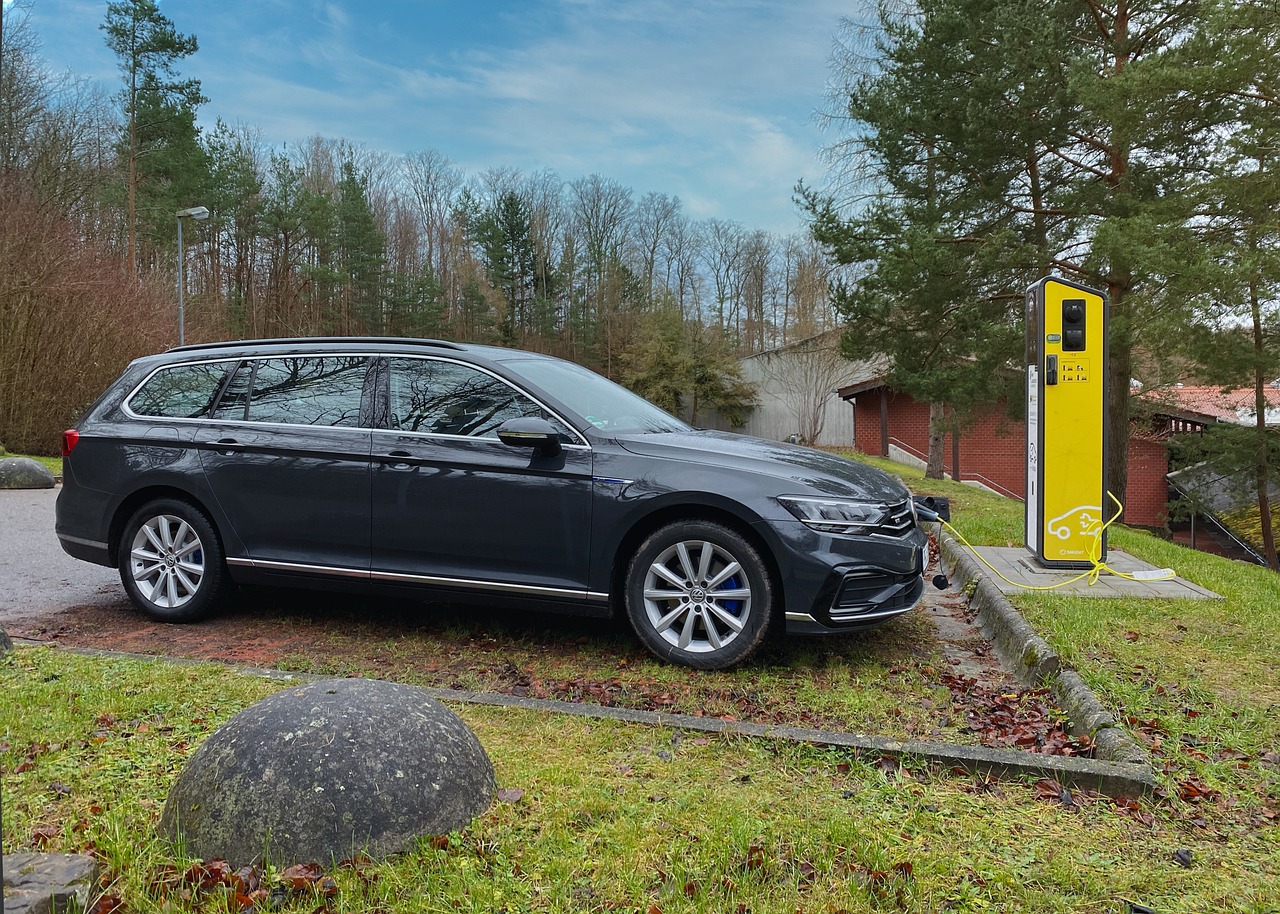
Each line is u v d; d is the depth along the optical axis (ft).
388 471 15.83
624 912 7.12
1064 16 49.26
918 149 54.24
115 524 17.87
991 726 12.16
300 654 15.42
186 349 18.52
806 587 13.93
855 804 9.16
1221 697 12.62
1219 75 40.91
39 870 6.99
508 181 215.10
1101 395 21.02
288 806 7.71
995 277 52.37
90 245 80.12
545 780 9.48
